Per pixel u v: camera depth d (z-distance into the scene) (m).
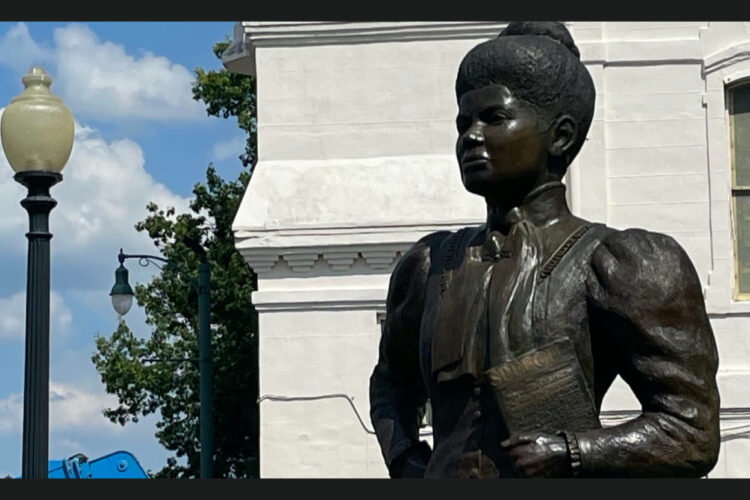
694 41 26.45
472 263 7.70
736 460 25.58
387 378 8.27
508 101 7.60
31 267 15.73
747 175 26.50
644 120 26.44
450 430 7.58
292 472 25.77
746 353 25.91
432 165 26.27
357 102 26.52
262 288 26.12
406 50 26.50
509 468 7.38
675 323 7.44
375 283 25.98
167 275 37.81
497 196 7.71
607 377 7.65
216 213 40.25
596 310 7.49
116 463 27.47
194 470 39.50
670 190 26.38
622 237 7.56
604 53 26.47
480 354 7.49
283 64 26.64
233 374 38.53
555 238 7.65
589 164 26.41
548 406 7.33
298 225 25.98
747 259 26.41
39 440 15.51
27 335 15.65
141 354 39.91
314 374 25.92
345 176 26.27
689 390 7.40
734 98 26.56
